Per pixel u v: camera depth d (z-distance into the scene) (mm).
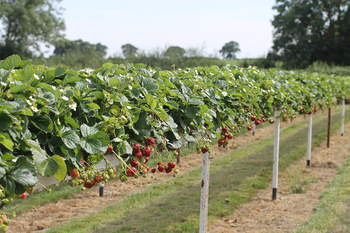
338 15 29156
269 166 7047
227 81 3486
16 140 1326
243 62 21484
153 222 4242
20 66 1842
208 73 3650
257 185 5789
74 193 5477
